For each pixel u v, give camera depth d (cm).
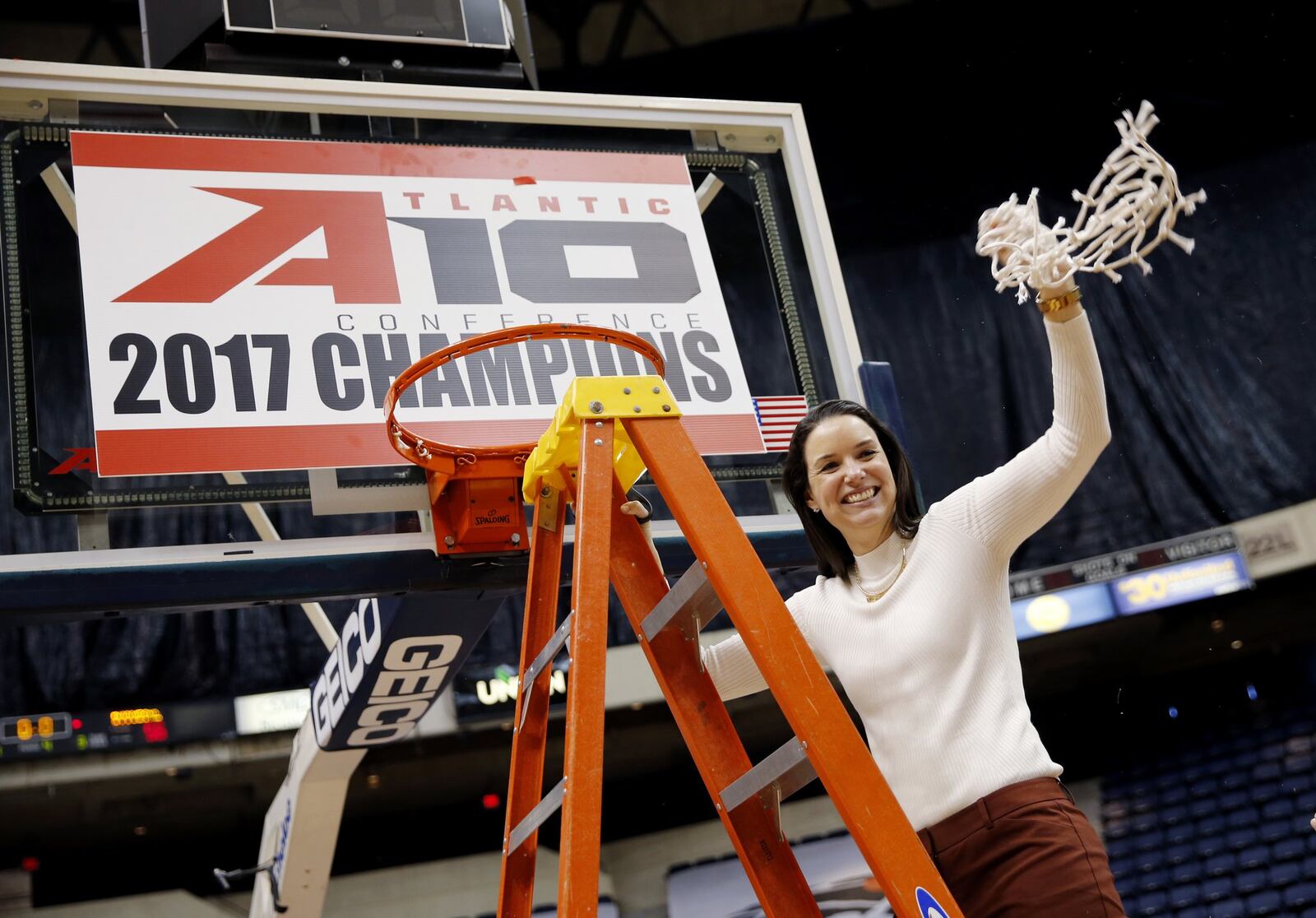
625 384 157
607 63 941
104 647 807
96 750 786
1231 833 951
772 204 318
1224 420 908
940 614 158
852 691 165
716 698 158
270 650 836
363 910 941
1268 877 918
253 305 253
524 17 341
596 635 141
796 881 146
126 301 246
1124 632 974
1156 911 946
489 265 274
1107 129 933
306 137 279
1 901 870
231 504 240
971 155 959
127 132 269
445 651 279
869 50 943
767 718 966
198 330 247
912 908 126
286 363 248
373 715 315
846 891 955
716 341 284
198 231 259
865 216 970
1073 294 154
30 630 795
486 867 971
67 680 795
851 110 965
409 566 242
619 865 1008
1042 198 947
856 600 168
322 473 246
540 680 178
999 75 942
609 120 310
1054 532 937
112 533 656
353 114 290
